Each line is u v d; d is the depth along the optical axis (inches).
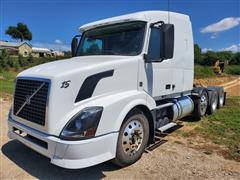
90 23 202.5
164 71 194.1
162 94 194.4
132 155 158.7
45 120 132.0
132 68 162.6
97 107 135.4
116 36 182.7
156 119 197.6
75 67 141.2
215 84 823.1
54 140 127.5
